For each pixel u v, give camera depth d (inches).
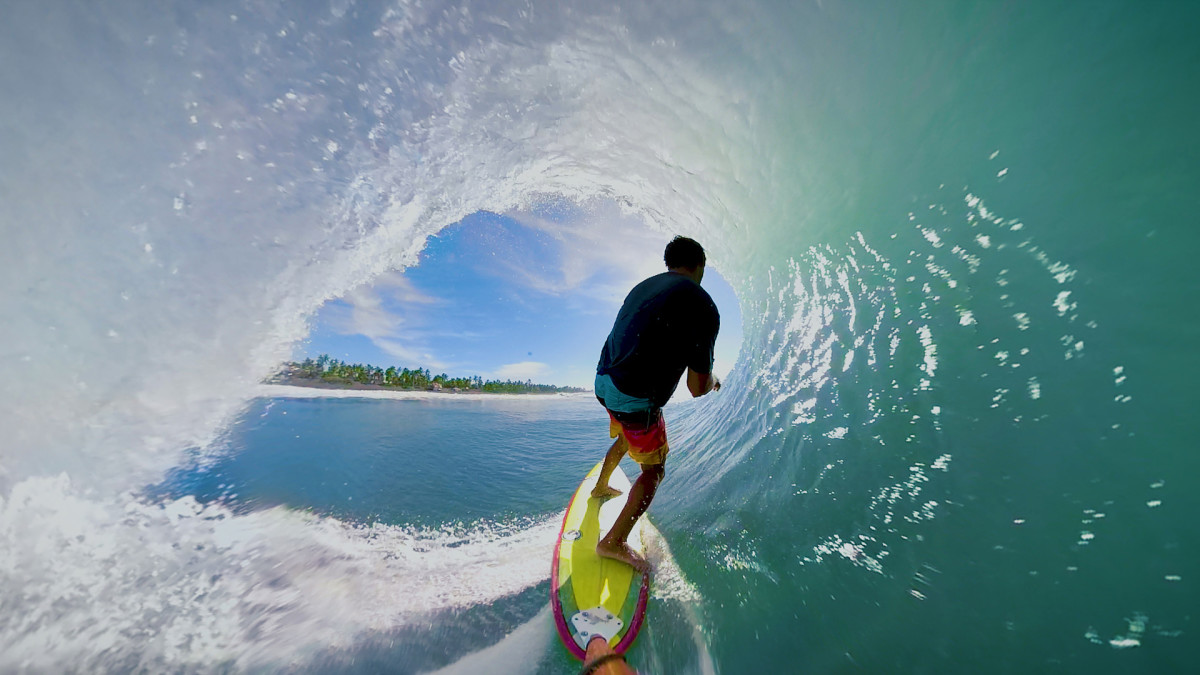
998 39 74.9
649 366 70.7
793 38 114.0
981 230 72.7
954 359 69.7
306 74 112.8
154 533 85.5
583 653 64.8
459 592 80.6
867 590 60.4
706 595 73.7
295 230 118.2
